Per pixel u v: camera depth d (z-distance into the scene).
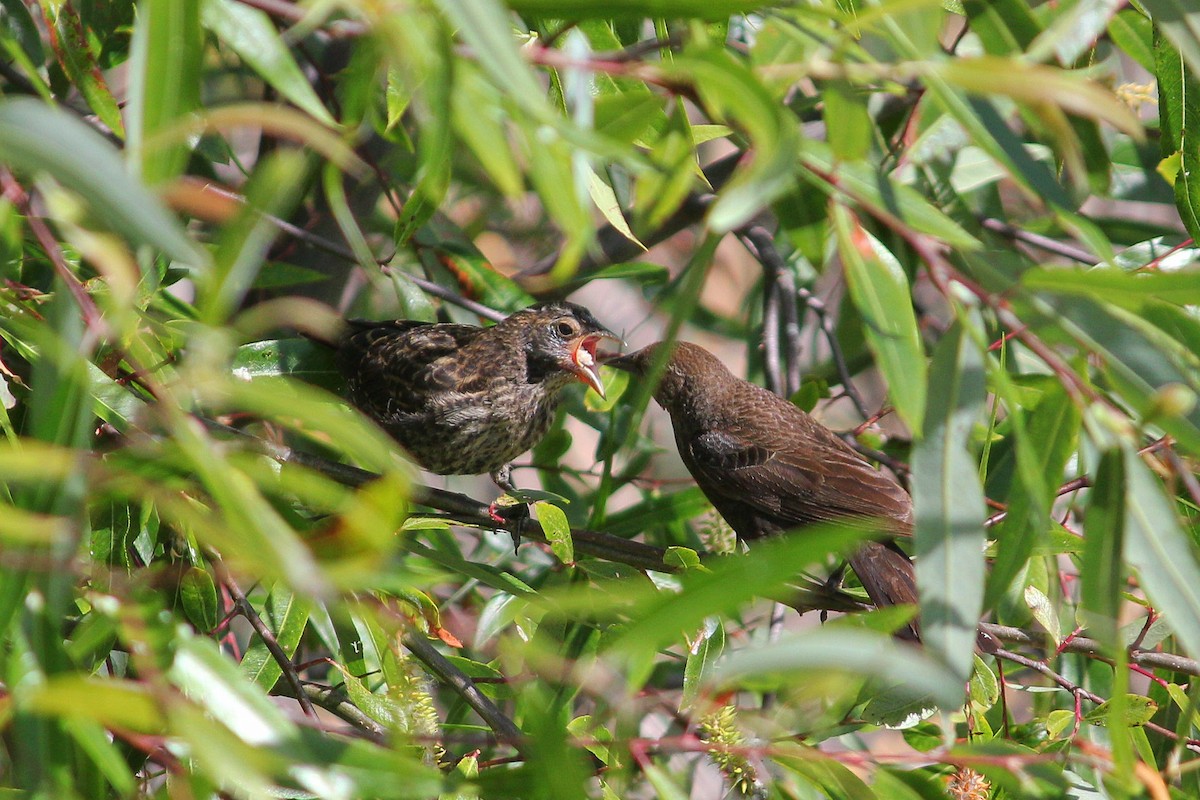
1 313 5.42
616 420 11.63
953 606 4.95
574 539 8.73
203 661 4.86
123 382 6.58
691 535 11.66
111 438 6.93
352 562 3.77
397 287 10.40
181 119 4.32
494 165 4.23
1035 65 4.92
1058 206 5.26
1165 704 8.42
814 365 13.79
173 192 4.02
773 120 4.19
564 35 6.49
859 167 5.56
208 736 3.95
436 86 4.18
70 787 4.60
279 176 3.92
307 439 10.43
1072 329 4.96
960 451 5.07
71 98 10.44
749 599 4.71
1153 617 7.99
